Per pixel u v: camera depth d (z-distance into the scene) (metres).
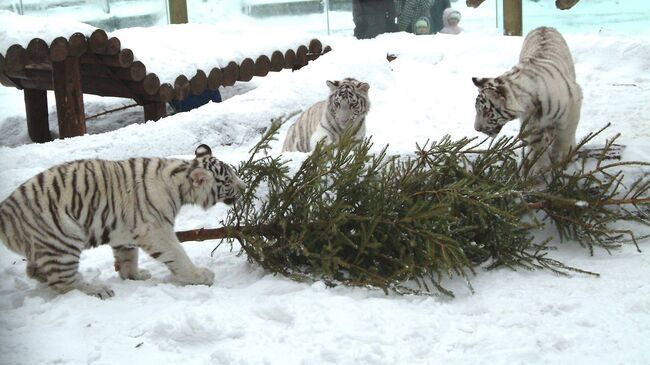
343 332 4.39
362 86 8.66
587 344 4.34
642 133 8.10
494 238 5.70
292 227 5.55
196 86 11.61
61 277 4.97
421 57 13.40
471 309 4.88
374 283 5.16
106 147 8.59
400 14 15.27
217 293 5.04
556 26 16.61
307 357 4.12
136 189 5.14
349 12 16.86
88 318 4.54
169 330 4.35
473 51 13.26
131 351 4.19
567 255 6.06
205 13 16.92
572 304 4.88
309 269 5.58
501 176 5.90
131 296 4.97
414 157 6.79
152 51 11.56
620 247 6.14
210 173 5.41
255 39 12.88
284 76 11.52
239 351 4.19
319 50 13.48
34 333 4.36
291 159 6.25
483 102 6.89
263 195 6.37
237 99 10.77
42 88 11.61
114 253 5.45
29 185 4.95
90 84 11.77
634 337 4.41
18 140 12.40
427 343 4.34
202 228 5.78
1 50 9.73
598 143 7.40
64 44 10.10
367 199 5.46
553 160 6.73
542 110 6.81
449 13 16.17
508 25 14.51
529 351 4.18
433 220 5.36
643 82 11.05
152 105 11.50
